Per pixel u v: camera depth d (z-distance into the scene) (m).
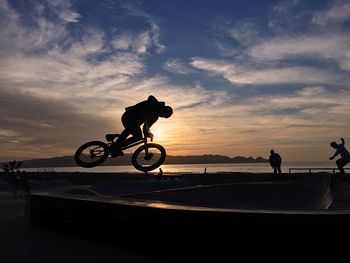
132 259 6.03
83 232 7.47
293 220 5.21
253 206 12.83
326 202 12.60
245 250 5.42
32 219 8.86
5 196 17.34
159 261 5.93
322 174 14.67
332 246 5.04
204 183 27.67
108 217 6.96
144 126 8.42
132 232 6.50
